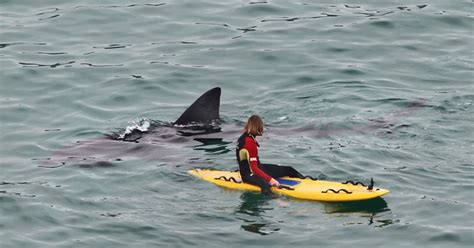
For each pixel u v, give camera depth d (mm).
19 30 95062
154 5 101375
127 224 59250
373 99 80250
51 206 61688
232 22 97188
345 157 68062
